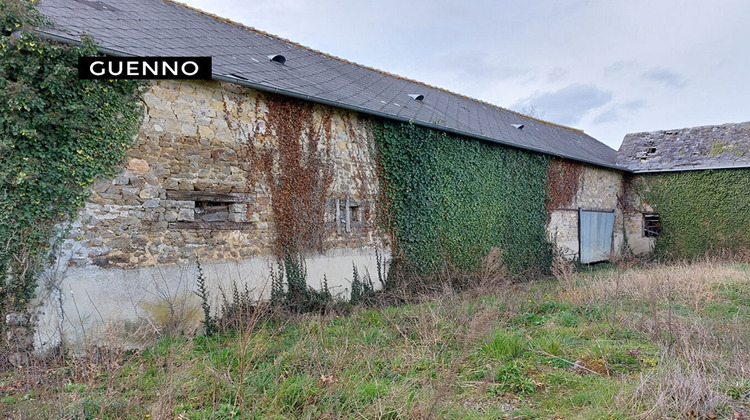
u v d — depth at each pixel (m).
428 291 8.30
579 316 6.16
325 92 7.43
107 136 5.01
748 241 13.07
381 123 8.16
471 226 9.80
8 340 4.29
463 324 5.30
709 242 13.81
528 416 3.46
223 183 6.05
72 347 4.66
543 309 6.74
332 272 7.34
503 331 5.20
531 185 11.55
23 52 4.42
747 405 3.45
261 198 6.48
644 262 14.05
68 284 4.71
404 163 8.45
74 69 4.68
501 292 7.68
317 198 7.15
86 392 3.56
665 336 4.94
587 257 13.58
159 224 5.41
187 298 5.61
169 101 5.56
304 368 4.16
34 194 4.55
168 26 7.15
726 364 4.11
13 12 4.35
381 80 11.16
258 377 3.94
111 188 5.05
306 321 5.88
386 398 3.50
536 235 11.65
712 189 13.79
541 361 4.54
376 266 8.12
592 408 3.51
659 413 3.28
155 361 4.42
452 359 4.27
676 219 14.52
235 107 6.22
